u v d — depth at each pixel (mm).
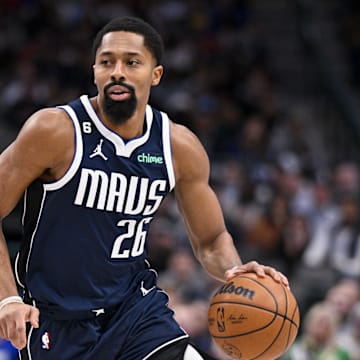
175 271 23609
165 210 28375
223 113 36438
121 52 10383
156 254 25359
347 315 22297
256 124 35438
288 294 10680
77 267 10492
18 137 10234
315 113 39219
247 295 10508
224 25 41844
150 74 10609
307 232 28375
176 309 19672
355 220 29172
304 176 32906
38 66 37031
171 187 10961
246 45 40906
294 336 10734
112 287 10680
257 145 34750
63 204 10352
